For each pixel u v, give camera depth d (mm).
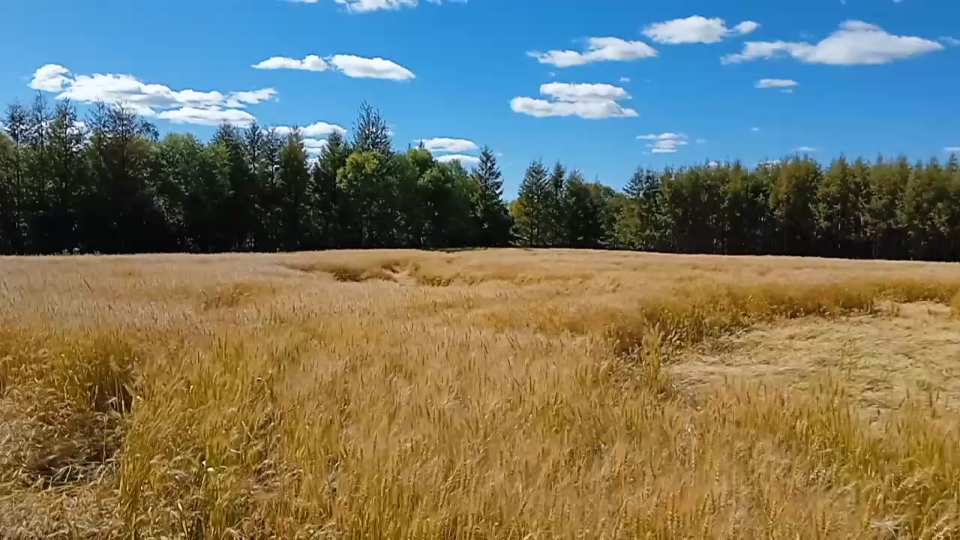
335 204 68375
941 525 3068
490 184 78312
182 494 3094
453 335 6824
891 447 4070
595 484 3158
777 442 4133
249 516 2939
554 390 4719
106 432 3986
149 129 62188
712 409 4867
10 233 48969
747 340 8984
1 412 4027
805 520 2850
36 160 50812
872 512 3115
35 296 8141
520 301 10922
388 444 3414
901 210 64125
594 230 78688
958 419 4648
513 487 2992
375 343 6152
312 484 3018
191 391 4156
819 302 11508
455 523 2734
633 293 11250
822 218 68438
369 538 2664
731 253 73438
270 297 11414
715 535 2682
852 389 6180
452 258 31203
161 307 7820
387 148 76000
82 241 50625
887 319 10594
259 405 3973
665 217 75875
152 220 53812
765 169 76062
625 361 7270
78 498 3121
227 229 59594
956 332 9070
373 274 24016
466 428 3758
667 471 3387
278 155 64625
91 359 4805
